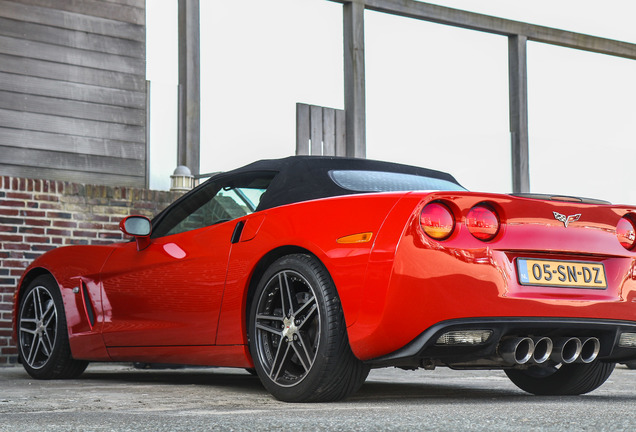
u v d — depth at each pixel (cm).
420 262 283
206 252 360
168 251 384
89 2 707
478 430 203
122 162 710
